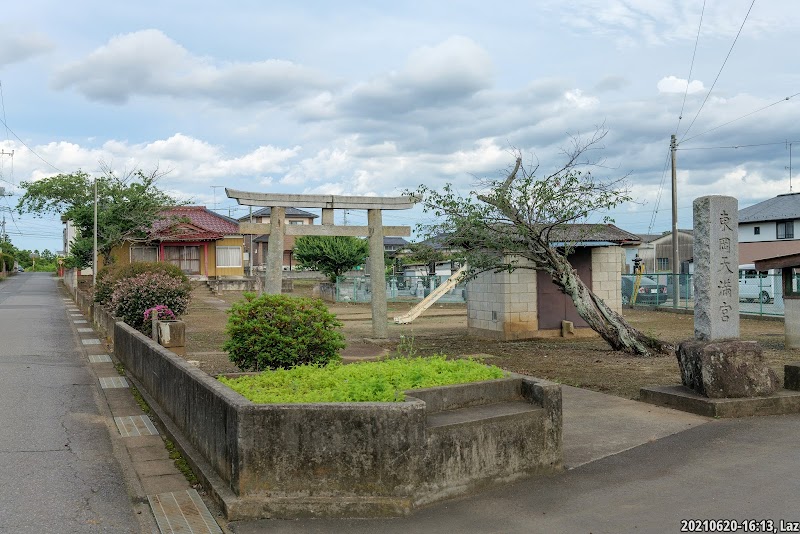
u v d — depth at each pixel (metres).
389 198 16.84
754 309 25.72
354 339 17.64
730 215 8.89
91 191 39.09
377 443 5.04
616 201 12.76
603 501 5.28
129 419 8.46
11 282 57.78
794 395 8.34
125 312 16.67
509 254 14.62
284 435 5.00
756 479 5.75
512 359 13.23
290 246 63.28
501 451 5.62
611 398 9.20
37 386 10.85
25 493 5.68
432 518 4.95
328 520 4.90
